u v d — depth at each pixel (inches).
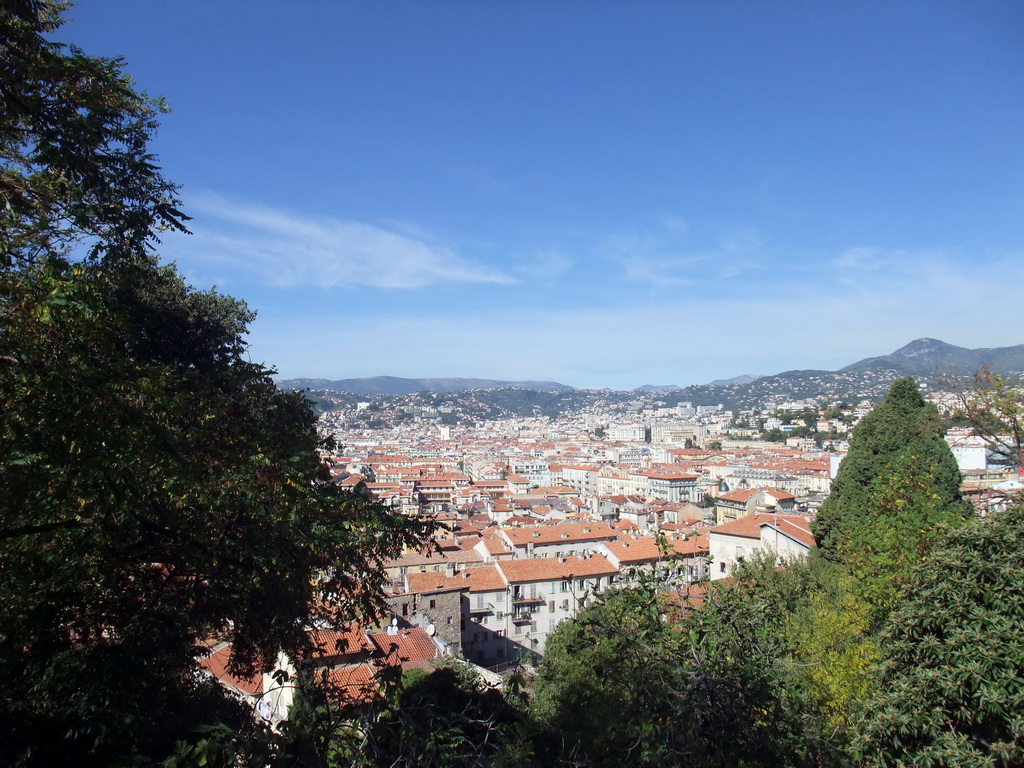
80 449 348.2
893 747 464.8
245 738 310.0
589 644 563.5
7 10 383.9
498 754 358.3
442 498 5674.2
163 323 896.3
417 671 781.3
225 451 495.8
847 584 845.8
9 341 337.4
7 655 355.6
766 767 405.1
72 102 423.5
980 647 446.3
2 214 410.0
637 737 406.0
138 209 449.4
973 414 1061.8
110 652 390.3
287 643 486.3
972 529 526.3
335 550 503.2
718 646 438.6
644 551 2410.2
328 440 604.1
